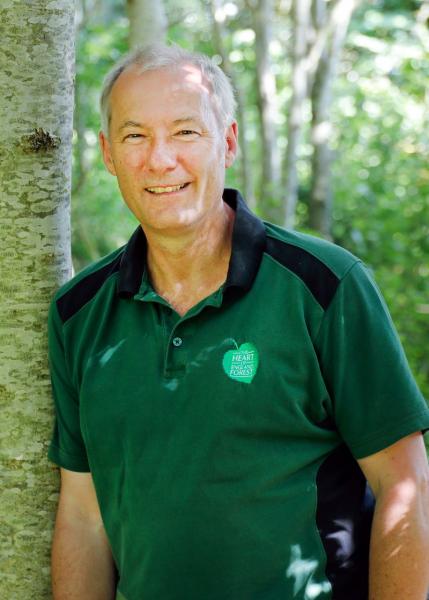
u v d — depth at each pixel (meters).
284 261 2.31
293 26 8.08
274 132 8.60
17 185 2.56
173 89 2.29
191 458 2.25
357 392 2.25
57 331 2.53
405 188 9.12
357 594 2.36
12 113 2.53
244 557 2.25
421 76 9.72
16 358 2.62
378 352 2.24
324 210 9.69
